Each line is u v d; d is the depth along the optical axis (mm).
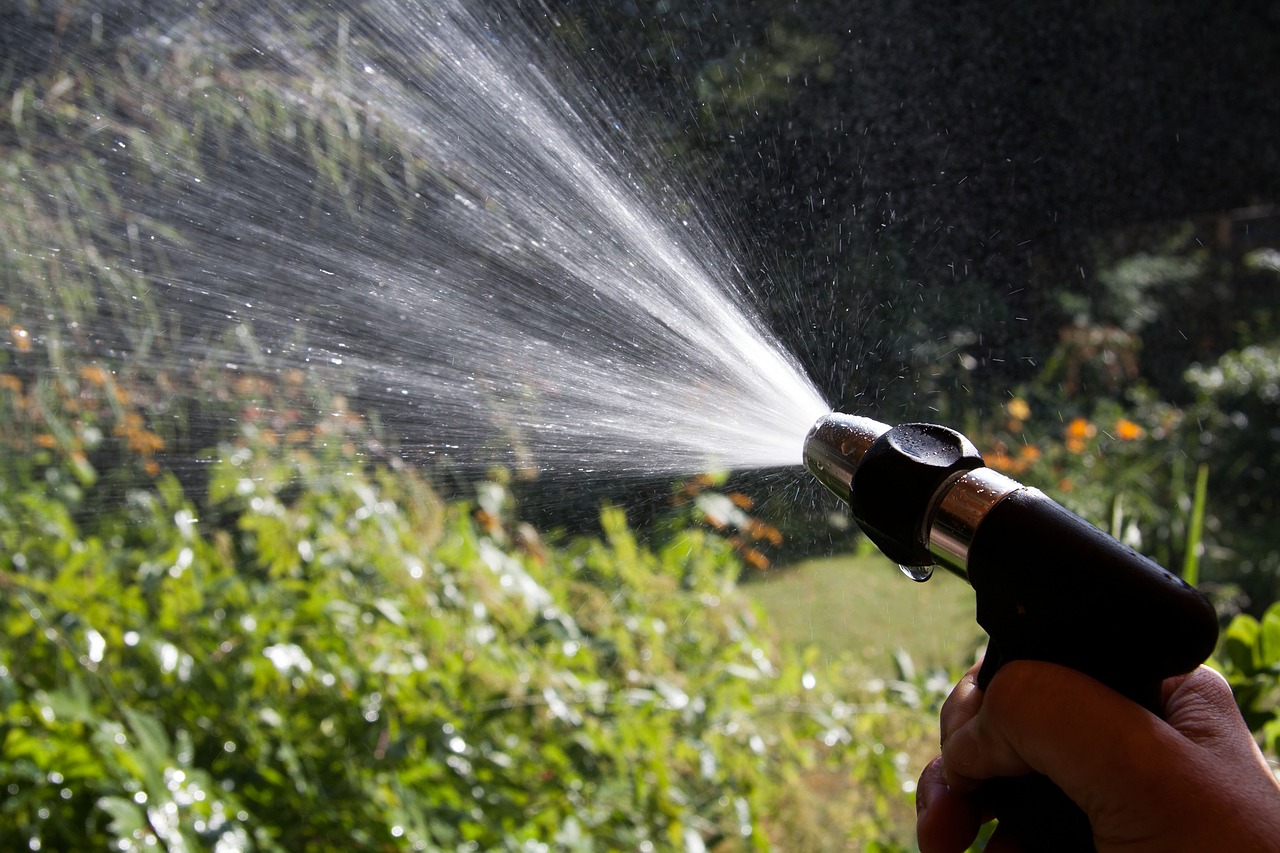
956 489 940
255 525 3156
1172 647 828
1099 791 802
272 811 2582
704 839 3250
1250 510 7457
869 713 3539
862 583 5457
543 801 2938
